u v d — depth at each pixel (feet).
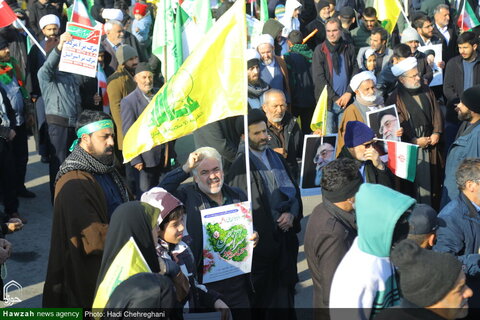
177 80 14.38
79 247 13.66
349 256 10.76
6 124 24.06
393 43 37.24
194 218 14.10
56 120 24.59
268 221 15.26
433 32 34.04
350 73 29.04
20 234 23.65
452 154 19.56
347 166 12.10
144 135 14.53
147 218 10.75
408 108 22.06
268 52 27.35
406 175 18.85
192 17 28.19
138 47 34.42
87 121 14.35
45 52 27.37
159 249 11.99
